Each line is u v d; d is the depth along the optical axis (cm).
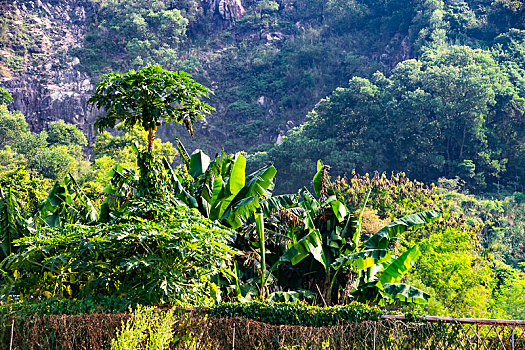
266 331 875
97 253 1084
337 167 7238
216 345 877
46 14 13250
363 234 2358
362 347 882
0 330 907
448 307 2167
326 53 12762
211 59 13375
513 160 7700
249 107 12106
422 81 7981
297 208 1515
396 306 1703
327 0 14350
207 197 1429
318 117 8269
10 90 10862
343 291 1430
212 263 1092
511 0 11781
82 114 10806
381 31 12900
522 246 5266
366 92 7875
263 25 14325
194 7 14600
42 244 1092
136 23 12975
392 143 7750
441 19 11781
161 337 795
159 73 1264
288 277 1491
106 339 879
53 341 889
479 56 8488
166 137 11088
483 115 7575
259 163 8069
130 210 1137
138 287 1046
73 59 12069
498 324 854
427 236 2719
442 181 6556
